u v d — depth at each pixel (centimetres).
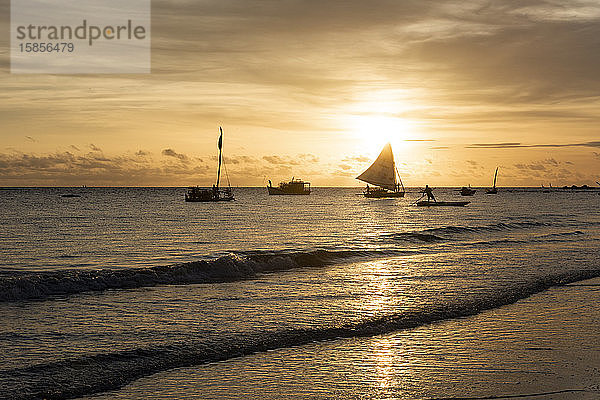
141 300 1934
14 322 1588
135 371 1184
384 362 1275
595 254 3378
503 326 1597
